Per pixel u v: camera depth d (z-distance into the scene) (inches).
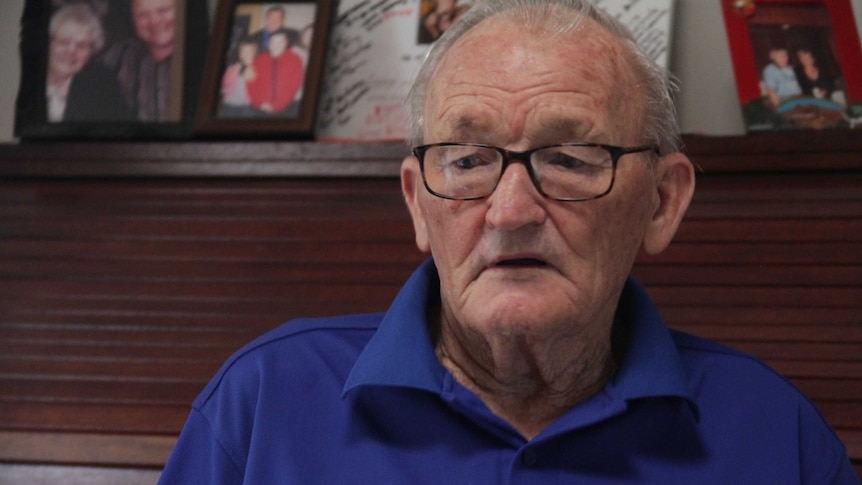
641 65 38.3
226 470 38.9
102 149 67.0
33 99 68.8
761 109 61.9
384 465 37.0
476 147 35.3
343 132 66.8
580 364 38.9
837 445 41.2
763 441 38.6
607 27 38.5
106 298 61.7
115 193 66.4
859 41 62.8
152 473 53.7
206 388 41.3
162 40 68.4
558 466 36.8
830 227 58.7
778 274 58.0
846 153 59.9
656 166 38.8
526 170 34.6
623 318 43.6
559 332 35.6
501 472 36.7
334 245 62.4
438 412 37.9
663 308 58.1
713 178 61.6
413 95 40.8
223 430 39.3
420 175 37.3
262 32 67.4
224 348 58.7
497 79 35.5
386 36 67.6
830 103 61.8
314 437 38.3
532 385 39.3
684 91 67.4
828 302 56.7
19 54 72.1
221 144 65.7
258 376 40.2
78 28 69.4
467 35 37.9
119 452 54.3
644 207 37.4
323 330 42.8
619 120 36.3
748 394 40.1
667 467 37.3
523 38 36.3
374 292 60.4
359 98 67.0
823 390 53.9
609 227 35.7
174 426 55.2
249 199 64.8
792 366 54.9
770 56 62.8
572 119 34.9
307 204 64.1
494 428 37.1
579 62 35.8
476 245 35.3
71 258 63.9
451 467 36.8
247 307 60.5
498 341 36.5
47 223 65.4
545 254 34.6
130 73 68.2
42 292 62.4
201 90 67.1
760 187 60.7
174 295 61.5
